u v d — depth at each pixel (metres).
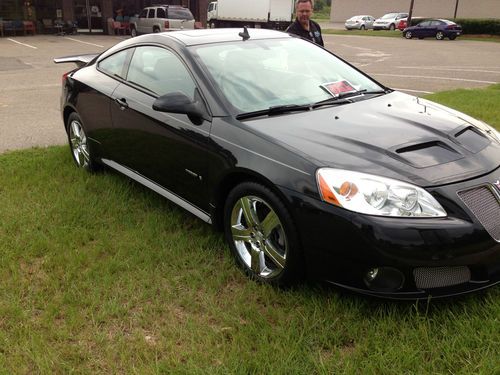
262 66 3.81
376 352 2.44
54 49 20.53
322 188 2.65
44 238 3.63
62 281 3.13
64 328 2.70
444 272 2.59
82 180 4.80
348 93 3.79
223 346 2.54
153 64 4.04
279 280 2.96
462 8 48.22
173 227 3.83
